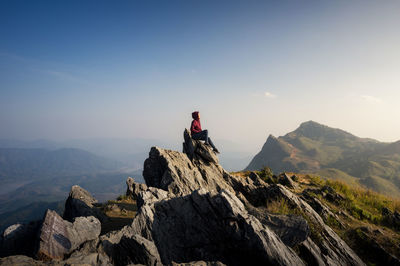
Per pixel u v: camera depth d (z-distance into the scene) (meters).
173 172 13.26
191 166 14.73
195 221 8.49
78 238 7.57
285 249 7.16
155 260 6.73
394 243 9.60
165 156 14.45
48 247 6.61
